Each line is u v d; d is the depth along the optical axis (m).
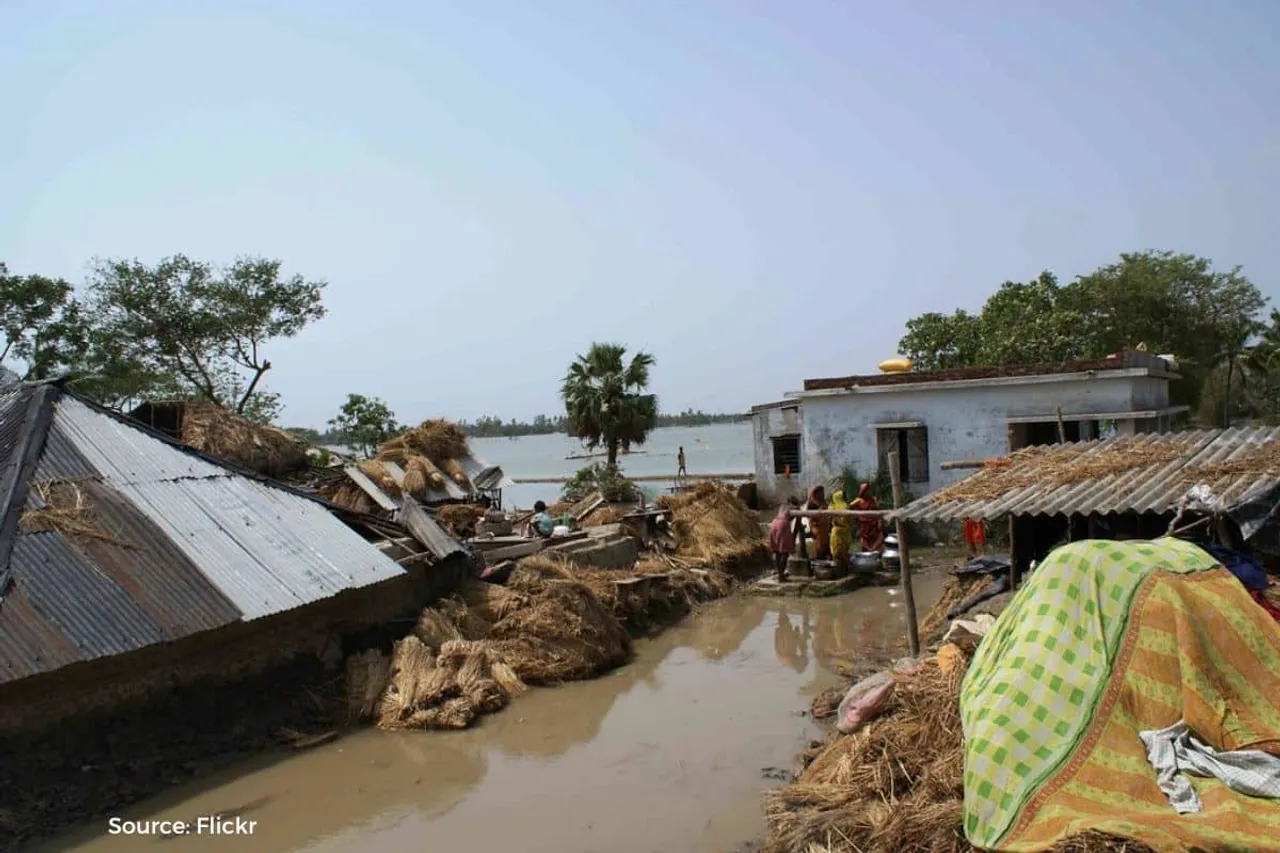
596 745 9.36
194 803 8.02
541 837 7.27
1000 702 5.57
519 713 10.49
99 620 8.21
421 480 19.80
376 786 8.41
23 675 7.29
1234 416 43.22
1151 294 36.62
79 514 9.34
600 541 17.38
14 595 7.96
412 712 10.09
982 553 17.50
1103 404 20.22
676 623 15.22
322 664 10.80
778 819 6.78
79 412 11.12
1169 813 4.74
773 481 27.84
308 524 11.70
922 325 33.34
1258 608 5.64
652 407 30.25
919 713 7.43
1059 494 9.63
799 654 12.80
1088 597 5.85
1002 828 5.02
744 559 19.23
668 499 20.98
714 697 10.88
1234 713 5.19
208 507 10.82
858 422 22.70
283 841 7.29
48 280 23.16
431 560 12.65
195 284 25.52
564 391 30.39
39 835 7.27
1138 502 8.69
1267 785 4.80
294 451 17.78
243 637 9.84
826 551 18.30
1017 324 30.94
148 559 9.30
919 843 5.65
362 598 11.53
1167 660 5.39
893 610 15.17
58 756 7.91
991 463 11.70
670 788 8.14
